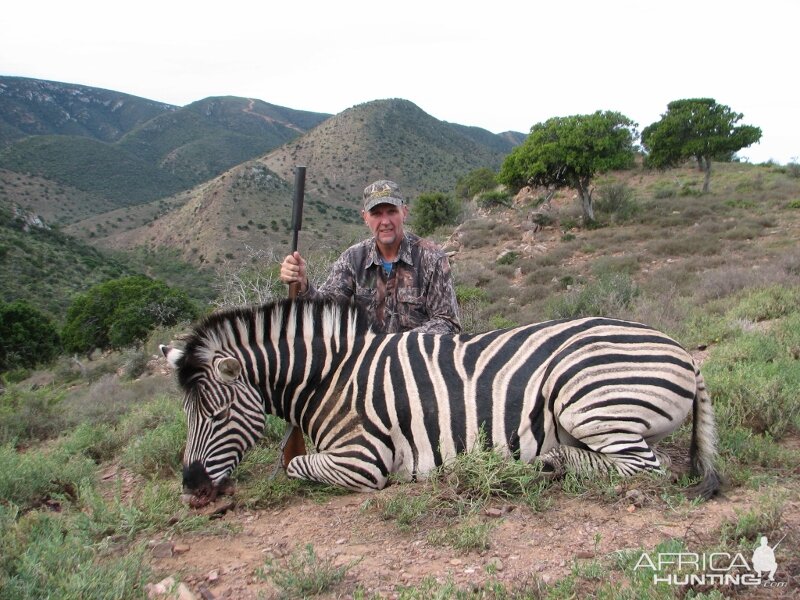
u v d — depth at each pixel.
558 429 3.53
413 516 3.21
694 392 3.50
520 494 3.39
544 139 27.94
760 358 5.78
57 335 38.19
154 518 3.43
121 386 14.85
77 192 170.00
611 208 28.33
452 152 174.00
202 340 3.80
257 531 3.37
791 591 2.28
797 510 2.98
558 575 2.57
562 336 3.61
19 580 2.61
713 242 19.97
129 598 2.55
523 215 30.72
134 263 95.56
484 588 2.46
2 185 152.62
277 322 3.92
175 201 158.25
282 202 113.62
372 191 4.54
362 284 4.77
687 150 31.28
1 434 8.20
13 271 57.16
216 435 3.68
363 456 3.60
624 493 3.25
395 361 3.71
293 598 2.54
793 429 4.30
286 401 3.91
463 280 20.66
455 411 3.53
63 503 4.03
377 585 2.61
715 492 3.28
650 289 13.97
